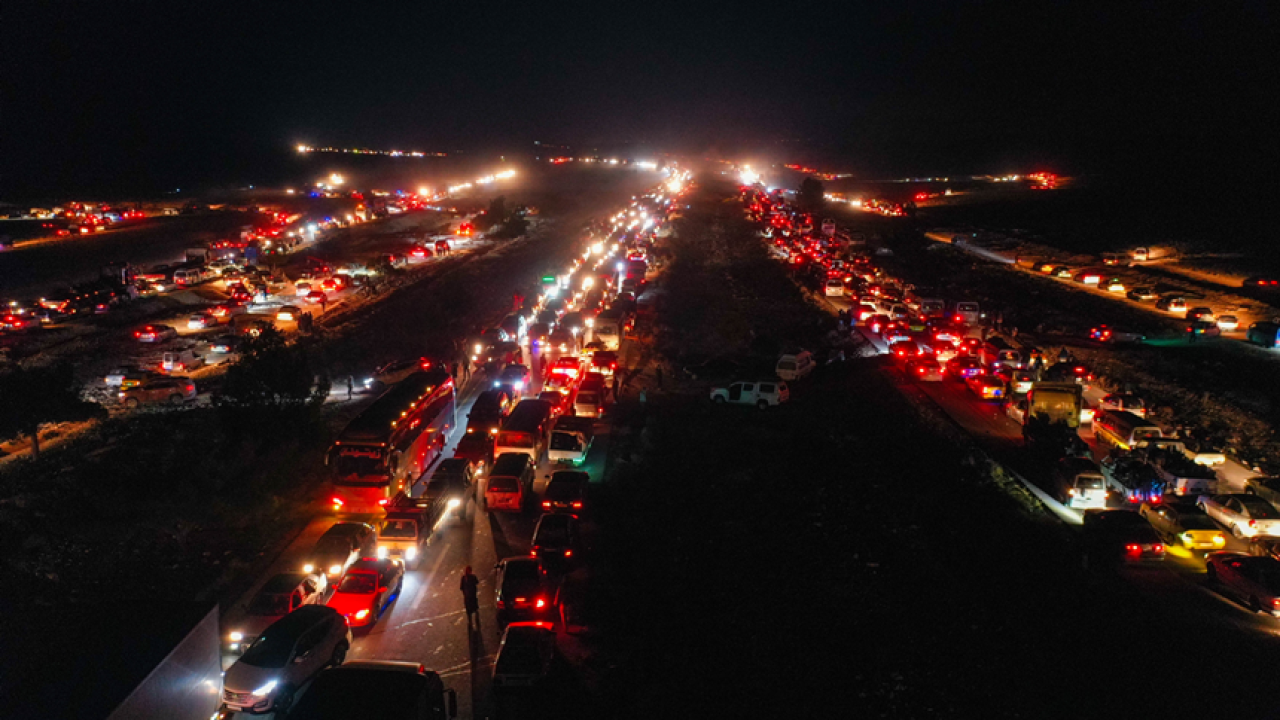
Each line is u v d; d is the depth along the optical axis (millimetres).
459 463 30312
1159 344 56438
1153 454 32844
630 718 17141
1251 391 44000
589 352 50250
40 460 34094
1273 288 74500
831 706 17625
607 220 136375
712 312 69062
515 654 18078
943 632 20812
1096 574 24750
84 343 58844
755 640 20281
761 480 31828
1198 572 25266
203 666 14969
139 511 27219
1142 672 19125
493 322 67062
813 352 55781
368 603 21078
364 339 60906
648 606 22125
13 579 21953
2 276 83938
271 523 27828
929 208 156875
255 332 57906
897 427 38719
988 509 29016
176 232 119438
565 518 25406
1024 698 18000
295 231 121125
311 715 13320
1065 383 39125
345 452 28406
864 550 25625
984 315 64375
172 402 43812
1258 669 19359
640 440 36938
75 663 13523
